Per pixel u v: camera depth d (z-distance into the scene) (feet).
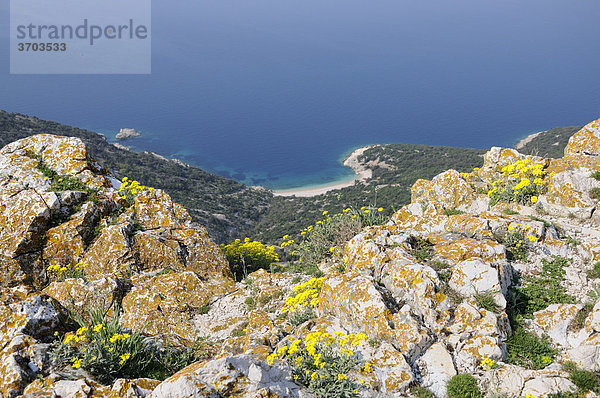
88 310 39.40
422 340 29.71
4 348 29.84
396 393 27.43
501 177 58.65
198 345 36.60
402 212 54.80
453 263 36.60
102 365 29.37
